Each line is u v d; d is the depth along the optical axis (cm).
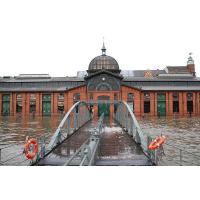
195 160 1667
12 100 6888
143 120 5141
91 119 5175
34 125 4034
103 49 7594
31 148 1410
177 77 7462
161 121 4856
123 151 1733
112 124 3847
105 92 6656
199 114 6862
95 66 7244
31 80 7231
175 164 1562
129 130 2525
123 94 6681
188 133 2995
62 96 6838
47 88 7025
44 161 1466
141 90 6706
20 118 5869
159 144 1348
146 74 8262
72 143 2084
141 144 1802
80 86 6681
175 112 6869
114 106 6588
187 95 6900
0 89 6956
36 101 6862
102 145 1947
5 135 2836
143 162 1428
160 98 6875
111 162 1426
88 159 1172
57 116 6594
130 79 7156
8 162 1596
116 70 7150
